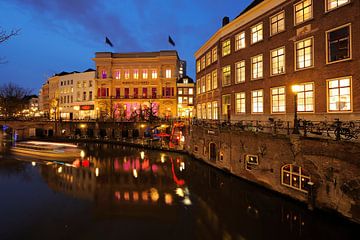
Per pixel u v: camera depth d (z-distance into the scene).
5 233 12.98
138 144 43.28
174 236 12.44
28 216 15.09
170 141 43.00
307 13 18.19
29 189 20.41
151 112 52.66
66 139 54.38
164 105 59.31
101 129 55.69
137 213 15.34
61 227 13.62
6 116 65.75
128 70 60.75
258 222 13.48
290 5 19.34
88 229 13.33
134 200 17.61
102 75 61.03
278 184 15.55
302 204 13.71
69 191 19.83
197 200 17.25
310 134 15.80
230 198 17.19
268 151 16.44
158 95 59.50
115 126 53.31
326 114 16.58
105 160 32.22
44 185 21.52
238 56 24.94
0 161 32.44
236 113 25.09
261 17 22.14
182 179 22.77
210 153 25.80
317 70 17.20
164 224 13.77
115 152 38.22
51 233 12.95
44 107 82.94
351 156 11.12
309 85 17.83
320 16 17.09
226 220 13.95
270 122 19.11
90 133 57.25
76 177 24.12
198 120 32.88
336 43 16.19
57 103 70.62
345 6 15.58
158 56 59.66
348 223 11.23
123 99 60.09
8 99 68.06
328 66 16.53
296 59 18.84
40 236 12.64
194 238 12.20
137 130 53.28
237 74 25.20
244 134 19.05
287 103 19.42
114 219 14.53
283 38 19.89
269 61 21.20
